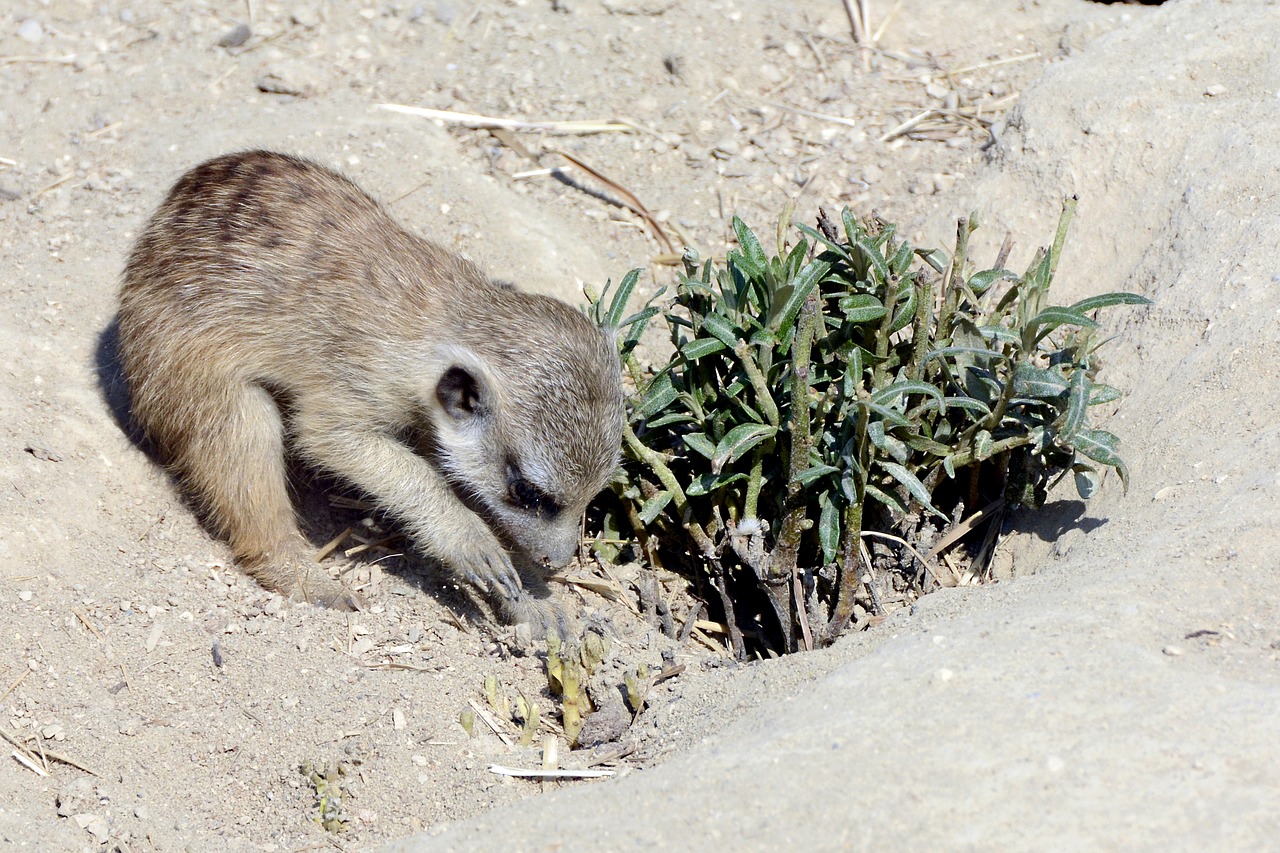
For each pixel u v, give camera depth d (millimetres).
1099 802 4938
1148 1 13219
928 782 5172
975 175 11195
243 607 8141
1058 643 5957
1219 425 7668
